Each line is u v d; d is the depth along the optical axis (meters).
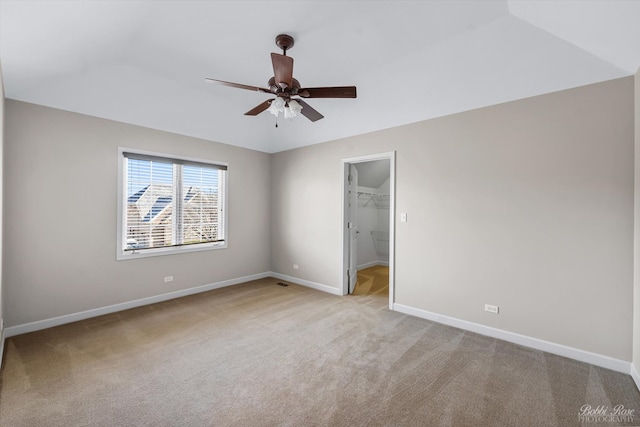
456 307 3.10
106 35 2.37
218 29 2.41
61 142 3.06
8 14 1.70
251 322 3.19
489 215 2.87
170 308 3.60
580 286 2.40
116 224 3.46
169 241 3.98
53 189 3.03
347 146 4.12
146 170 3.74
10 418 1.69
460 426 1.67
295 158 4.84
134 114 3.48
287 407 1.82
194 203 4.24
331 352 2.53
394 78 3.02
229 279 4.68
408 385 2.05
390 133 3.64
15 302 2.82
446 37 2.44
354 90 2.42
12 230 2.79
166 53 2.81
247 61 2.94
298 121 4.24
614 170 2.26
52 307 3.03
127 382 2.06
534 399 1.91
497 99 2.77
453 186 3.11
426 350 2.57
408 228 3.47
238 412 1.77
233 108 4.03
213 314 3.41
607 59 2.12
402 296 3.54
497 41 2.34
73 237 3.16
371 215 6.43
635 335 2.13
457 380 2.12
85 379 2.09
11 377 2.10
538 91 2.55
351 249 4.38
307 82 3.22
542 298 2.58
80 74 2.88
